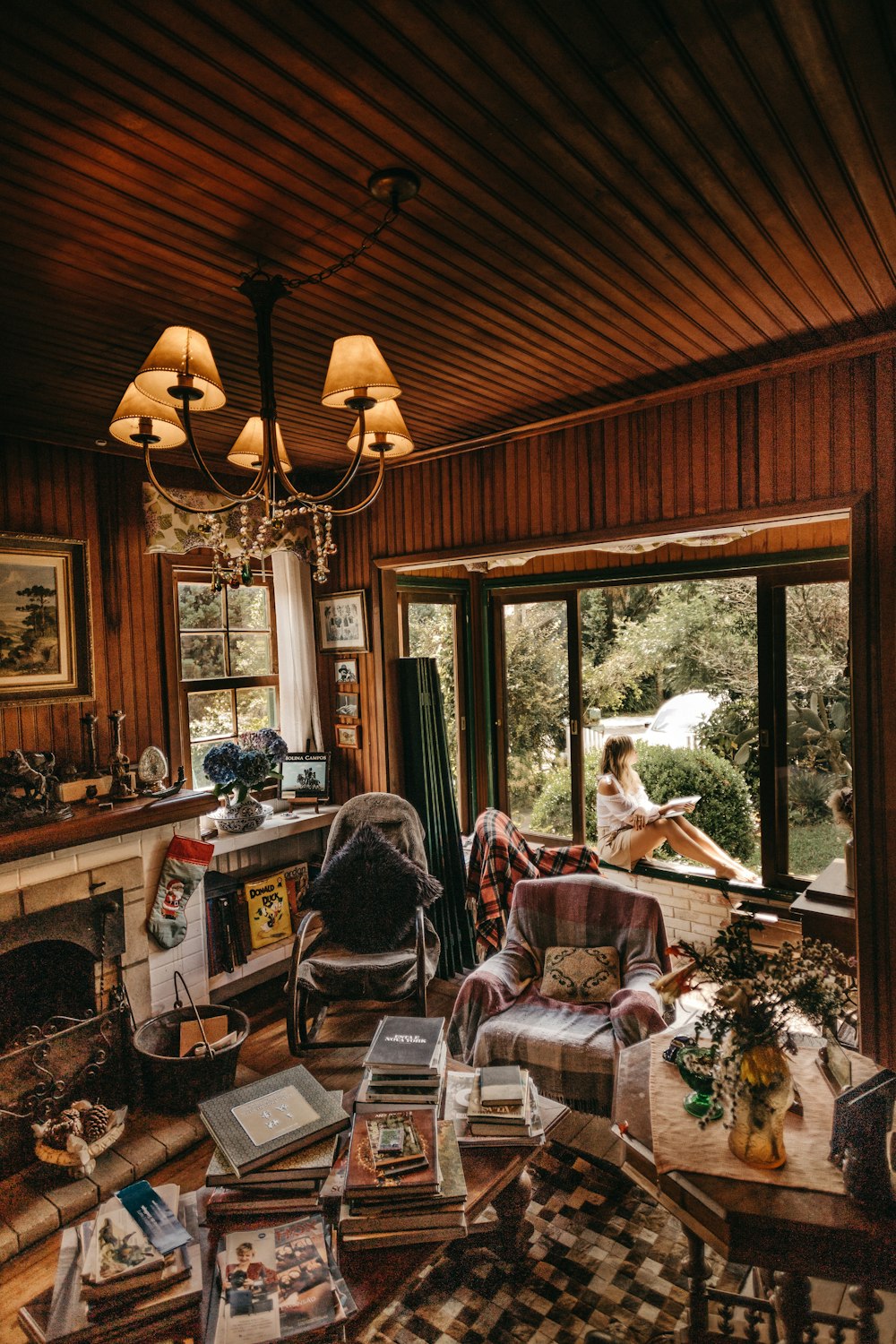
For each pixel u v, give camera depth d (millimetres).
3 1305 2232
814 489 2990
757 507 3133
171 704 4113
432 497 4289
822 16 1271
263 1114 2102
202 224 1889
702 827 5133
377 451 2080
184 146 1576
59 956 3223
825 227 1981
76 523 3682
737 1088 1800
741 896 4711
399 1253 1832
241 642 4574
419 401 3422
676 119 1541
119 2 1185
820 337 2791
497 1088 2271
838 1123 1784
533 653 5820
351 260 1906
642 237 2012
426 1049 2314
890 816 2842
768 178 1761
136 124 1498
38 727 3518
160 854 3434
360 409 1787
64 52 1297
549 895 3416
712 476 3258
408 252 2055
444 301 2371
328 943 3686
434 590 5574
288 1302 1648
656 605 5348
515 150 1628
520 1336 2059
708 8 1249
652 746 5355
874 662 2865
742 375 3088
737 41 1326
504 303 2400
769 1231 1649
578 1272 2271
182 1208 1977
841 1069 1953
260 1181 1934
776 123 1559
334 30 1270
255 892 4195
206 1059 3010
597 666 5602
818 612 4516
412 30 1276
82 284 2164
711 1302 2127
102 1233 1810
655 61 1368
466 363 2936
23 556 3459
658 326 2631
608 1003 3088
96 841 3148
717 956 1888
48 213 1805
